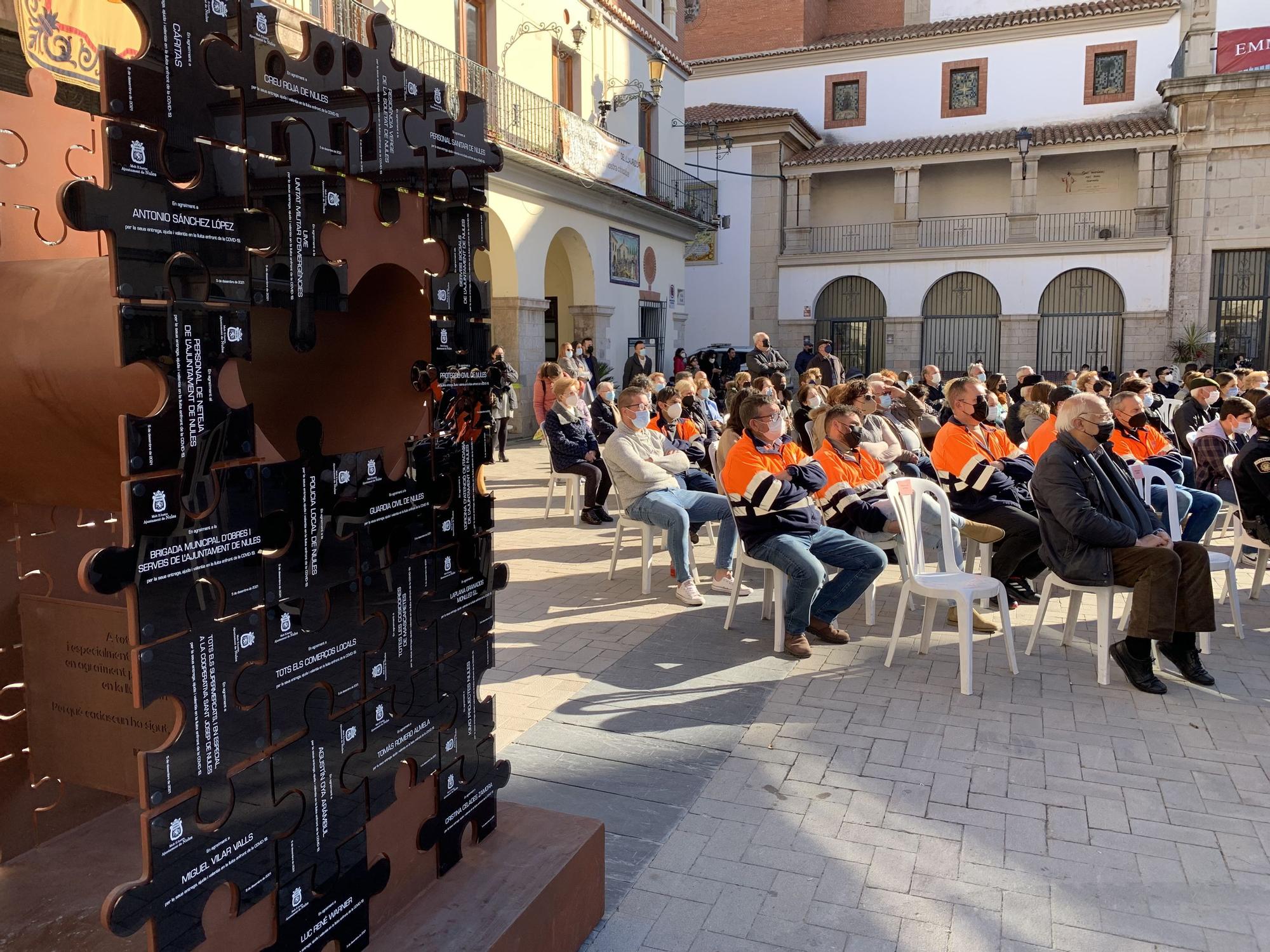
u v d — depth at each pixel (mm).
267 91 1663
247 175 1620
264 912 1751
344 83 1862
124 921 1471
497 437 13070
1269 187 22719
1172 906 2787
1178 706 4348
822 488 5527
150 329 1452
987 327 25516
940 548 5887
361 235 1930
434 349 2193
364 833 2010
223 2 1562
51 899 2090
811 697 4422
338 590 1907
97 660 2201
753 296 27031
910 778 3596
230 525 1617
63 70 2100
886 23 29594
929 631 5074
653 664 4836
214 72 1548
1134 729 4074
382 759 2062
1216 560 5418
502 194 14812
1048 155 24812
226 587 1616
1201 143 23000
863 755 3797
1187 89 22625
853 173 27625
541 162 15000
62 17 2094
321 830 1882
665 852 3068
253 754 1699
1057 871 2969
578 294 18000
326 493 1856
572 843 2518
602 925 2672
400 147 2043
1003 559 5891
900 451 6914
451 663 2314
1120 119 25156
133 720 2176
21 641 2281
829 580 5316
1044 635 5457
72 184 1321
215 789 1616
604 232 18328
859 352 26766
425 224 2150
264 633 1706
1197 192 23219
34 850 2281
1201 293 23422
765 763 3717
